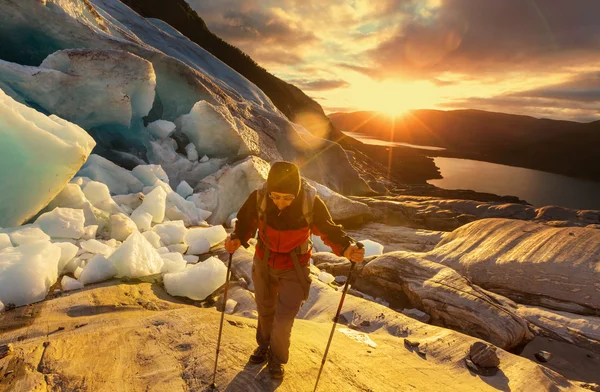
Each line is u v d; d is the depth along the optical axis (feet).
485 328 15.87
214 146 34.42
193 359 9.22
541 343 16.15
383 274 20.84
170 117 38.32
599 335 16.29
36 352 9.23
